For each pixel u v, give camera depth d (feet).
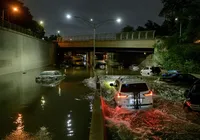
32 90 64.59
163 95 53.83
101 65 208.85
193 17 121.90
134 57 218.18
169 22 176.76
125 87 35.94
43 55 187.83
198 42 108.99
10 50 113.29
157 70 113.19
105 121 31.48
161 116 34.12
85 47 207.00
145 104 34.58
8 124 32.27
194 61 99.96
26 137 27.09
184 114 34.94
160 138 25.84
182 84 70.38
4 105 45.09
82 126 31.30
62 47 241.35
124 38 165.78
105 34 182.19
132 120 32.09
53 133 28.48
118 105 35.22
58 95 56.34
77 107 42.96
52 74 89.76
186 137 26.05
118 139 25.32
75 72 136.36
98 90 59.41
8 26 114.62
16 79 92.17
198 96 33.91
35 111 40.04
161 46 132.26
